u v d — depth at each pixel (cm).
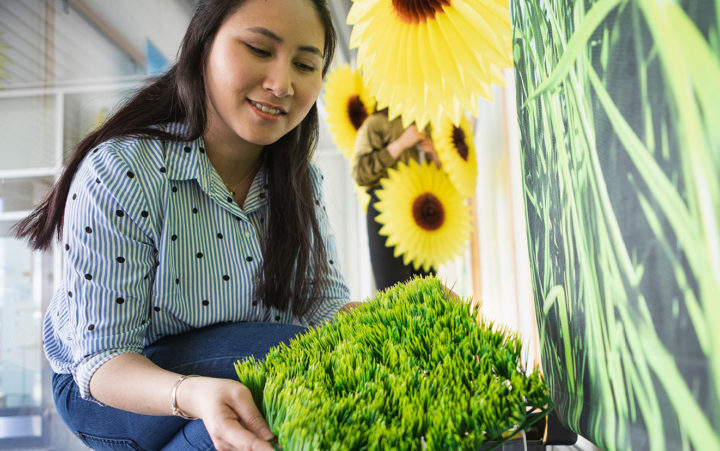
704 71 25
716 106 24
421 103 109
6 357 525
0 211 547
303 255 106
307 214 108
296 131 105
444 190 229
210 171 95
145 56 605
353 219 858
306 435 50
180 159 92
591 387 46
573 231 48
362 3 109
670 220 30
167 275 90
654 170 31
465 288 469
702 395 28
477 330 65
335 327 83
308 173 110
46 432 449
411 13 103
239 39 83
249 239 99
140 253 87
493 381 56
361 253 844
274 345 88
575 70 43
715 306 26
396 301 82
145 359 79
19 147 561
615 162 37
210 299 96
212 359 88
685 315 29
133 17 579
